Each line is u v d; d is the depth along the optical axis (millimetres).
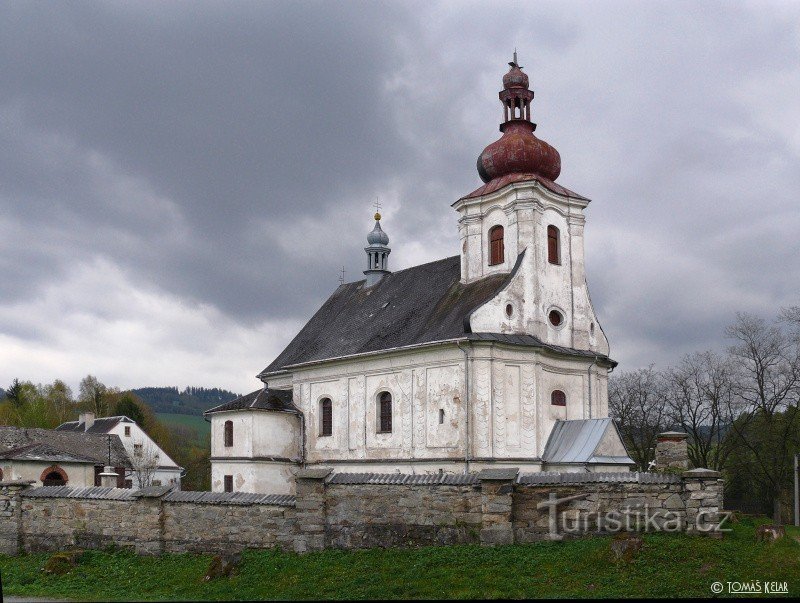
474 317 43438
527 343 43812
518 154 48531
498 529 25656
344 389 51281
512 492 26000
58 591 24250
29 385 131625
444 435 43812
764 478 67500
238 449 53906
